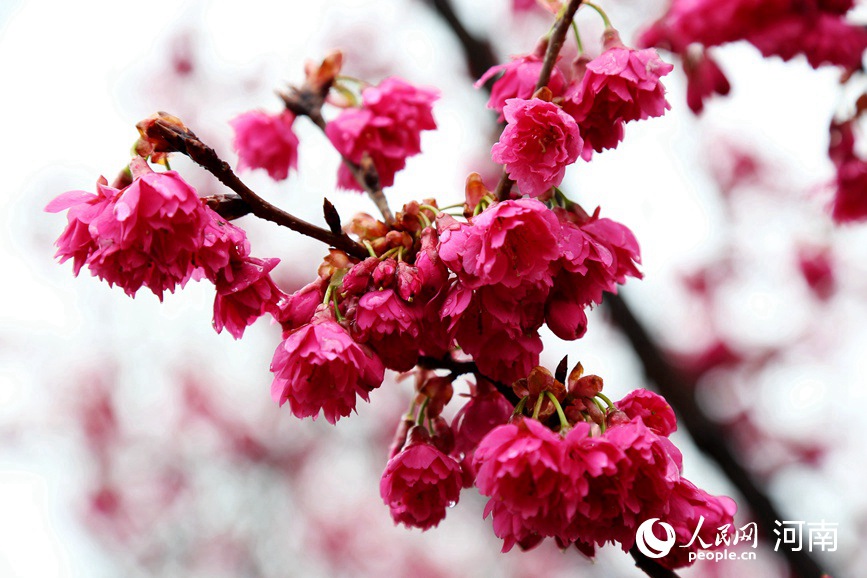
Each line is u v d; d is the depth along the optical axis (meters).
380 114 0.85
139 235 0.71
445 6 1.28
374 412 2.20
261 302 0.74
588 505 0.70
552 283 0.73
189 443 2.26
